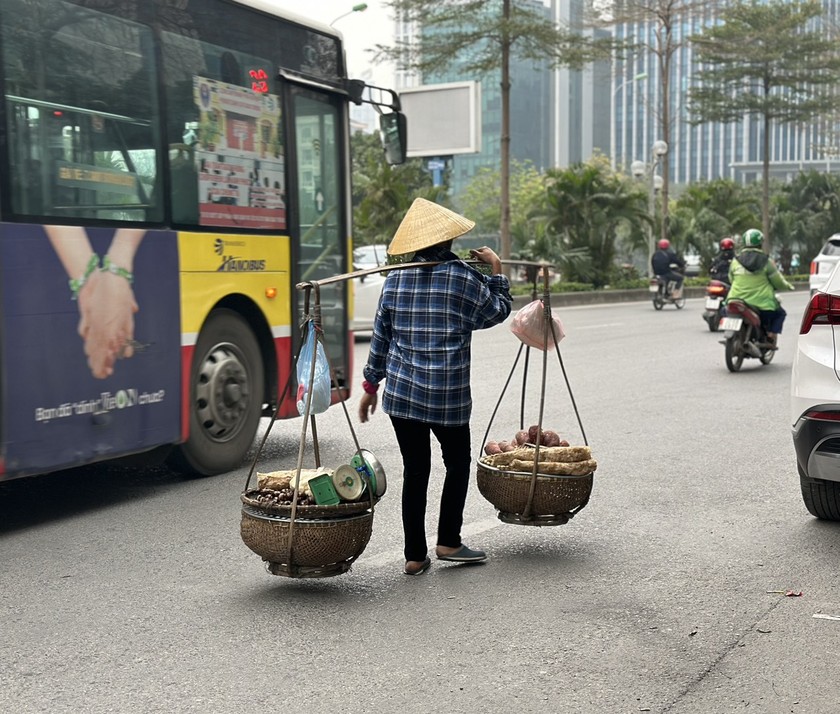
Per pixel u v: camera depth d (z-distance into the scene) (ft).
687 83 538.88
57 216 20.57
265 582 17.17
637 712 12.05
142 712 12.10
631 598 16.20
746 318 45.21
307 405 16.79
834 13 185.78
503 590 16.61
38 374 20.13
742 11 166.91
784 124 181.68
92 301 21.34
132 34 22.56
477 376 43.70
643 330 68.59
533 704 12.26
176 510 22.13
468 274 16.72
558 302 101.71
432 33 108.88
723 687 12.79
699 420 33.01
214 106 25.00
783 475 25.22
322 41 29.22
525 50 104.01
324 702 12.35
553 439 19.06
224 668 13.44
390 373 16.92
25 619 15.43
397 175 111.14
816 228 194.70
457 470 17.54
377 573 17.60
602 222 112.68
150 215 23.00
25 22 19.92
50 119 20.45
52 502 23.03
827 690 12.71
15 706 12.30
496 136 449.06
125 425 22.27
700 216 153.17
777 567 17.87
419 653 13.93
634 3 128.16
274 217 27.17
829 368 18.74
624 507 22.06
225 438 25.76
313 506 15.85
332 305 29.78
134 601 16.21
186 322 24.00
